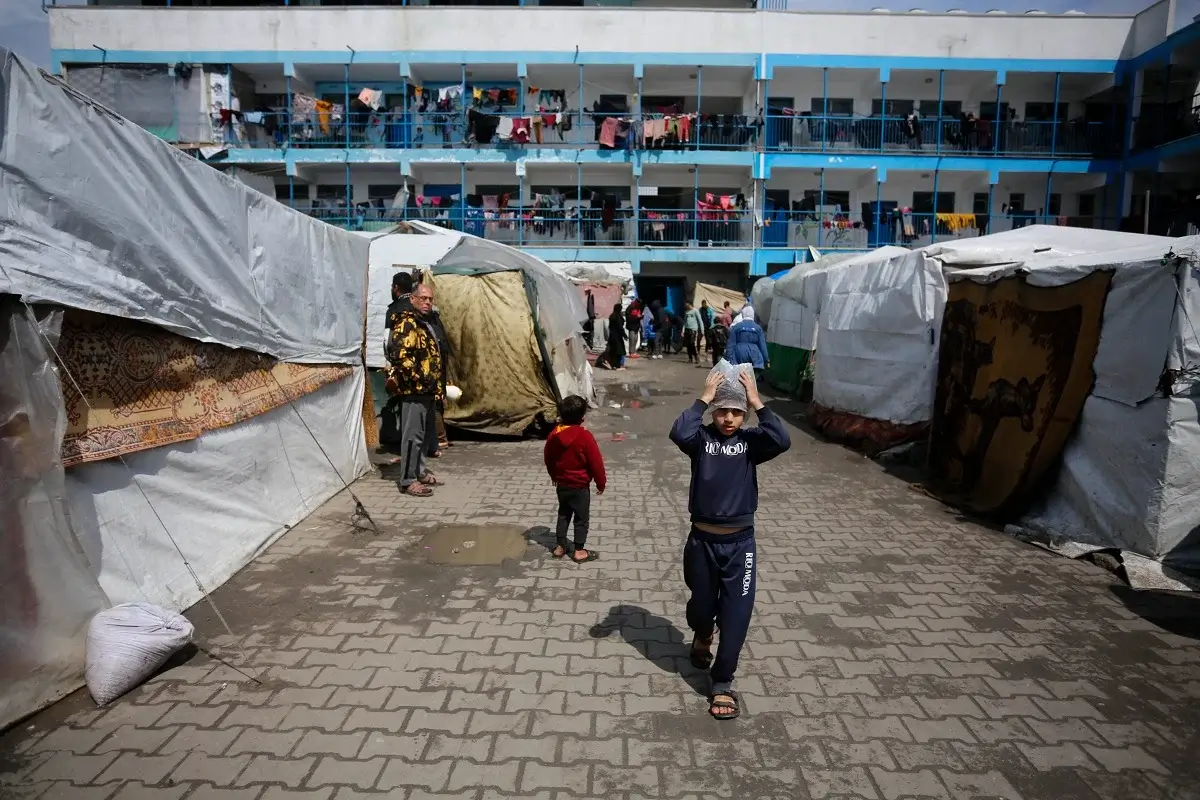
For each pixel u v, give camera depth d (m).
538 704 3.33
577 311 13.98
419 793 2.70
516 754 2.95
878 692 3.50
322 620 4.15
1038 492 6.16
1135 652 3.94
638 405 13.20
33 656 3.10
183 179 4.37
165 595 4.06
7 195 3.05
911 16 26.28
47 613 3.16
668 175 27.89
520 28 26.12
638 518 6.33
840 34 26.39
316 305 6.43
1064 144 26.34
